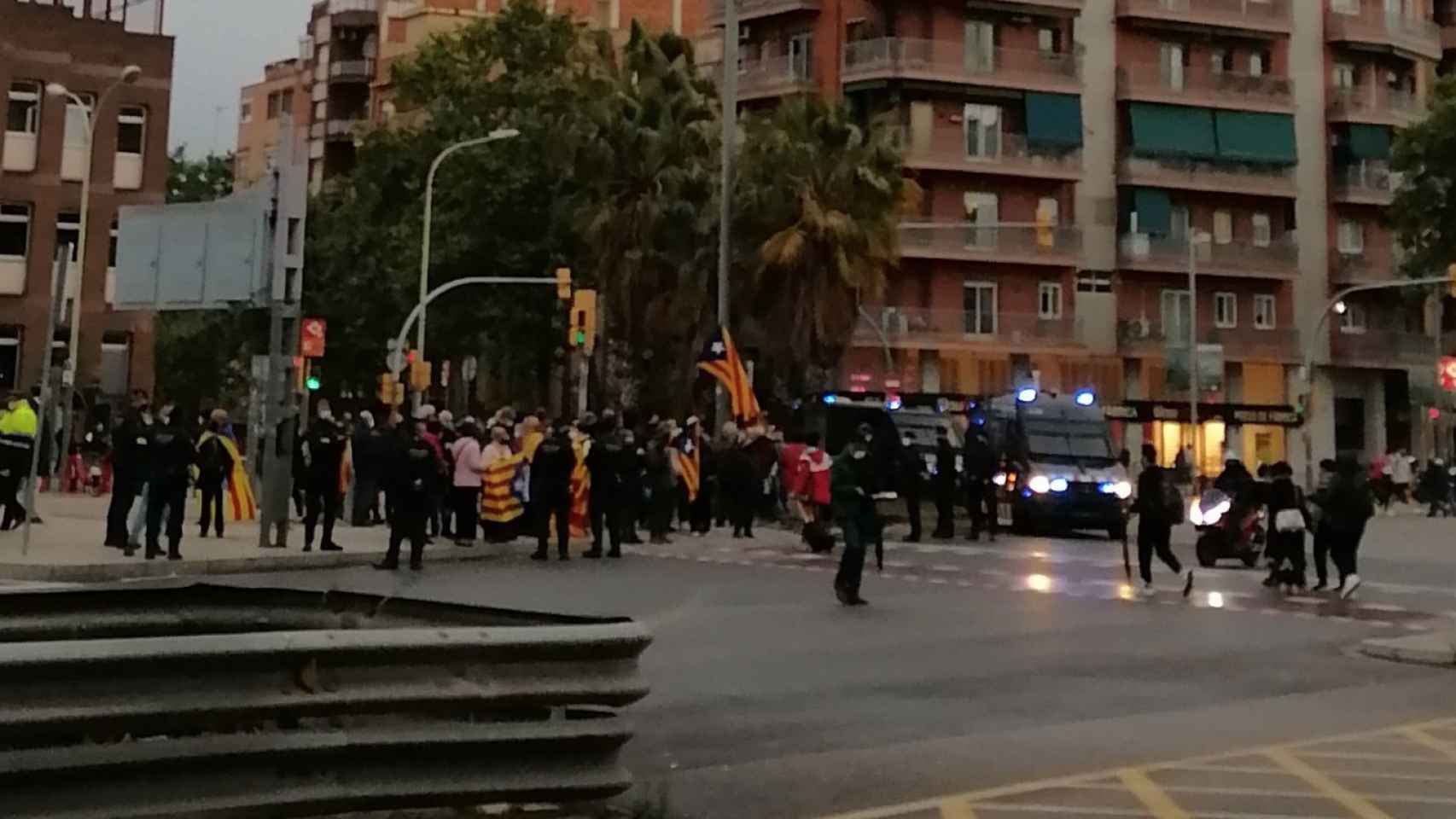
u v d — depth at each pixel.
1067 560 23.38
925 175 53.97
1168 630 14.51
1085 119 56.25
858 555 15.90
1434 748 8.85
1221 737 9.12
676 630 13.66
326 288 55.06
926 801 7.21
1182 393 56.47
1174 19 56.84
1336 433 59.38
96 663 4.80
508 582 17.69
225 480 23.56
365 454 25.66
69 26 46.69
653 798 6.98
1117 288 56.34
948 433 35.72
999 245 53.91
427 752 5.53
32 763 4.68
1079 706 10.12
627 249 39.75
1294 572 19.16
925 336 52.72
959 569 21.08
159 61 48.03
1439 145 49.50
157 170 47.94
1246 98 57.59
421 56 54.66
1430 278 49.12
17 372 45.78
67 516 25.94
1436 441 60.22
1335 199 59.25
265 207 20.30
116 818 4.84
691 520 27.62
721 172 36.06
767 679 10.91
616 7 73.06
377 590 16.38
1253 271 57.28
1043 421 31.59
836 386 50.00
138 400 21.42
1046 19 56.16
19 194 45.88
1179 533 33.62
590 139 40.25
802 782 7.54
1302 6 59.56
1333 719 9.86
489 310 49.50
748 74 55.69
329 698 5.25
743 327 40.12
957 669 11.63
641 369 43.00
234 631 6.61
